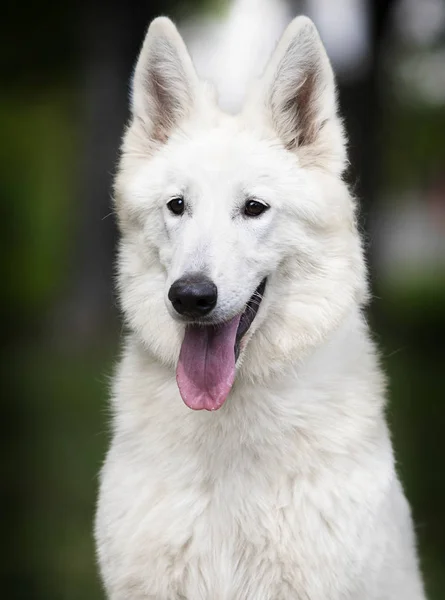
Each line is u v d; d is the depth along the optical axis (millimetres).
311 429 6582
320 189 6738
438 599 9891
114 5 21016
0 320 24312
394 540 6707
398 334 22859
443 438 15117
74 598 9938
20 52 22453
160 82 7141
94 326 21516
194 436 6617
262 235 6594
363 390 6797
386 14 20609
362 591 6465
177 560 6504
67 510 12320
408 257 40812
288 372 6688
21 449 14688
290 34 6891
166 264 6648
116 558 6602
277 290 6707
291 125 6957
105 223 21578
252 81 7164
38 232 29234
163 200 6707
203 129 6949
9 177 29828
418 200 43031
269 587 6480
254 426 6566
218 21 20531
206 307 6207
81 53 22047
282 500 6477
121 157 7164
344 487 6488
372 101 20578
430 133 32312
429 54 25312
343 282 6727
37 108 30984
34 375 19359
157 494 6602
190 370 6469
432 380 18938
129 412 6879
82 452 14531
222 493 6523
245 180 6602
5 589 10070
